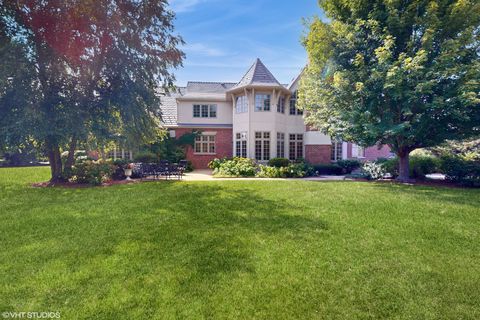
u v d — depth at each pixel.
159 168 14.16
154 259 4.06
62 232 5.29
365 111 10.71
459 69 9.25
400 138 11.41
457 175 11.13
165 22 12.68
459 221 5.86
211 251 4.35
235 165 16.67
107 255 4.19
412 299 3.05
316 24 11.46
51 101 11.07
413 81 9.55
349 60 11.45
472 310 2.86
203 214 6.61
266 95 19.75
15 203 7.87
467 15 9.36
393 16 10.11
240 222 5.93
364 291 3.21
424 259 4.04
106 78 12.69
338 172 18.45
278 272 3.66
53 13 10.48
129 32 11.92
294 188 10.33
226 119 23.09
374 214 6.46
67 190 10.16
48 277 3.50
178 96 23.95
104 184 11.85
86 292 3.16
